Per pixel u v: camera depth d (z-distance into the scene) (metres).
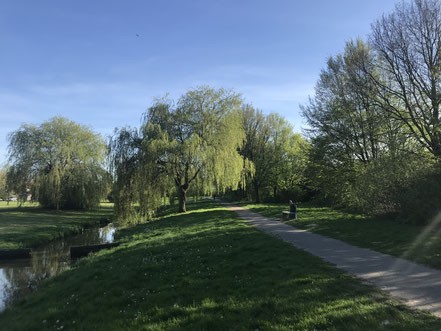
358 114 24.33
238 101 27.67
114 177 23.77
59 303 7.32
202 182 25.41
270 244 10.51
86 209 42.78
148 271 8.62
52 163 38.53
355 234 11.78
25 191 38.34
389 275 6.38
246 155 41.56
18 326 6.28
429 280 5.94
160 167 24.52
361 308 4.62
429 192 12.90
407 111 20.44
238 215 23.16
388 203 15.44
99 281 8.43
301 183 40.16
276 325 4.40
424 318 4.20
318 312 4.66
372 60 21.78
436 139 17.92
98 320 5.68
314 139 27.67
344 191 23.72
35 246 20.56
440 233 10.51
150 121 25.12
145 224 24.89
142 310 5.79
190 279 7.28
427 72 18.50
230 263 8.40
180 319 5.13
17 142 37.56
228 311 5.20
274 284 6.31
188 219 22.83
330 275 6.52
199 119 26.53
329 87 26.14
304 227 15.01
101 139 42.41
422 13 18.33
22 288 11.30
